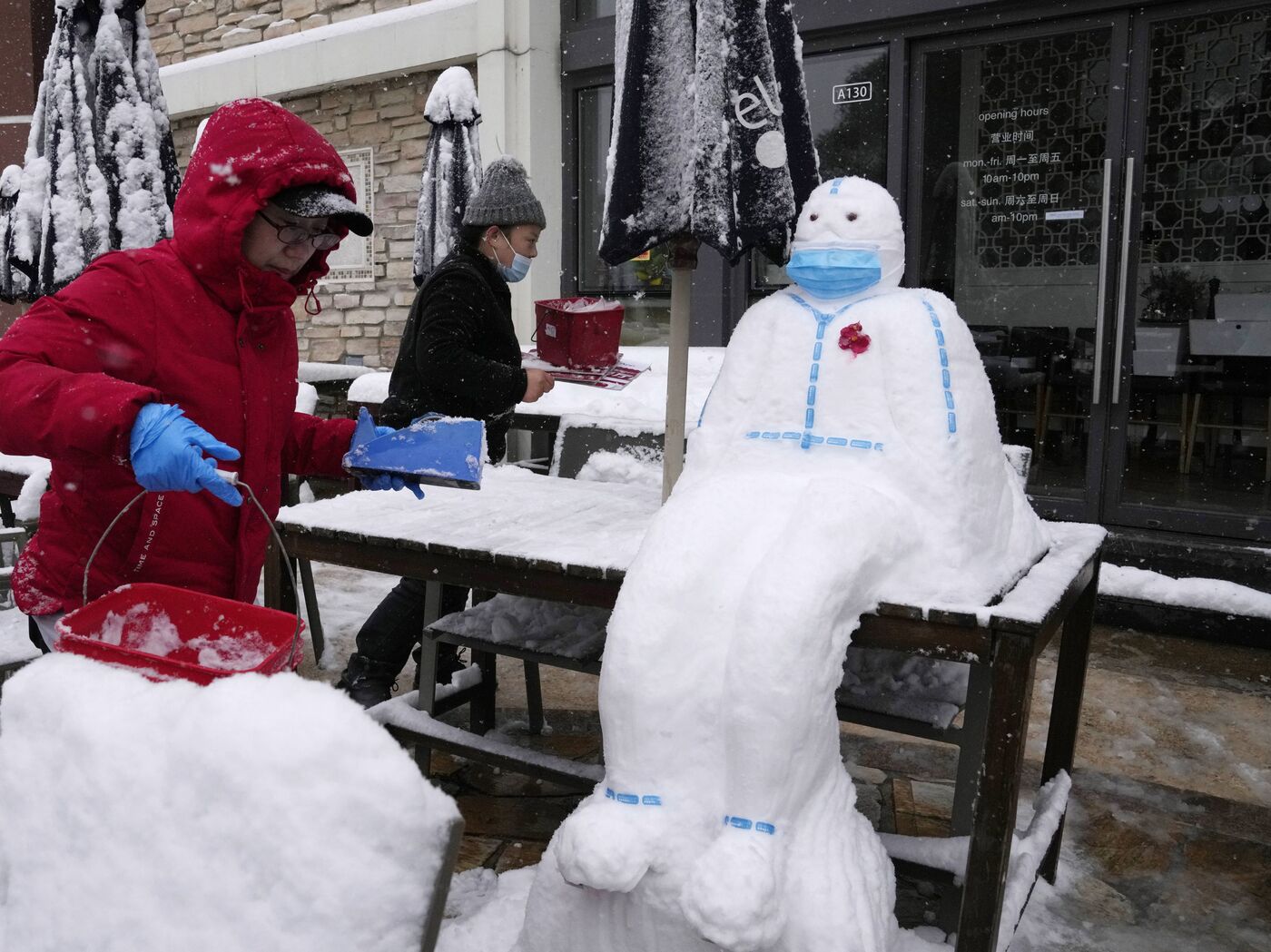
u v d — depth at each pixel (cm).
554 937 169
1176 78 458
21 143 771
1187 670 397
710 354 514
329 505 266
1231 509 455
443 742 260
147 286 160
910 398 188
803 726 159
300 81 716
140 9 444
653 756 166
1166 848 268
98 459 147
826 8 526
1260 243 448
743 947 145
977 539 187
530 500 274
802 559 164
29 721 98
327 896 82
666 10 219
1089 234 485
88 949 88
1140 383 478
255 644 139
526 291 636
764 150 220
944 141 516
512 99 623
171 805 88
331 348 748
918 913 236
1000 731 165
